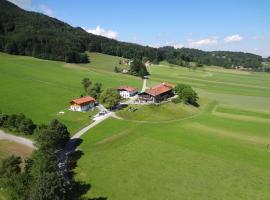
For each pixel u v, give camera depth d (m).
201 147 112.25
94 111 149.62
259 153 109.50
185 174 91.75
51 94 177.12
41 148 89.94
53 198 67.44
